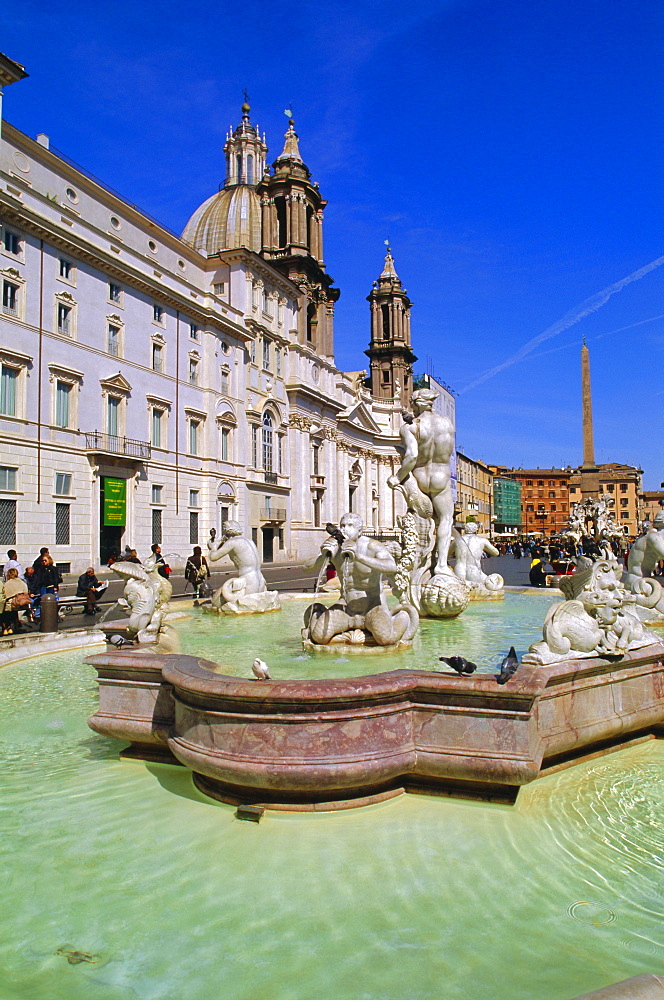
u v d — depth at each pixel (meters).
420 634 7.85
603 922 3.03
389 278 95.19
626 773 4.70
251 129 77.50
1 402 29.62
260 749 3.92
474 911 3.12
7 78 29.92
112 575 33.09
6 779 4.66
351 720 3.94
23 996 2.57
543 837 3.77
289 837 3.78
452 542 12.31
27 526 30.47
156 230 42.19
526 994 2.57
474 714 4.03
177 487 41.69
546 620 4.72
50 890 3.30
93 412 34.75
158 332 40.12
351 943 2.89
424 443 9.54
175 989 2.62
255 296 52.12
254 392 51.47
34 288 31.12
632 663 4.95
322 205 66.69
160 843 3.75
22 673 8.16
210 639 7.80
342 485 71.81
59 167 33.66
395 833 3.81
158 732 4.73
